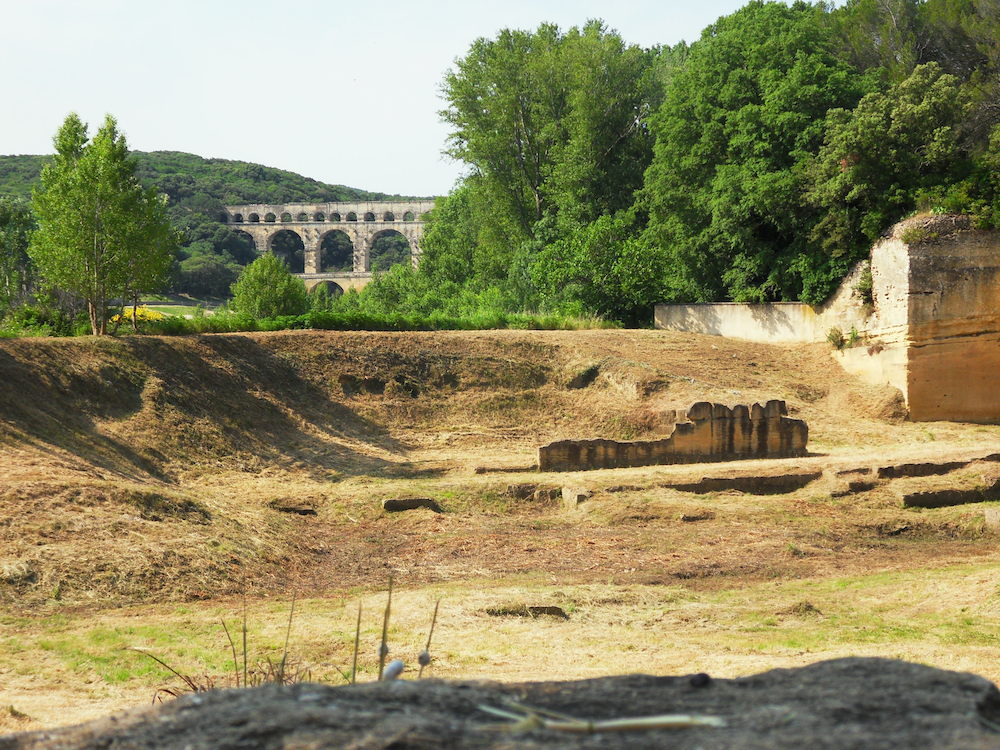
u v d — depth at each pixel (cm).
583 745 347
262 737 357
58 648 1445
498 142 6450
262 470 3014
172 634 1541
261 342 3816
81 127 3594
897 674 422
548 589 1892
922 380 4050
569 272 5284
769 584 2036
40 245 3469
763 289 4869
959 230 4072
